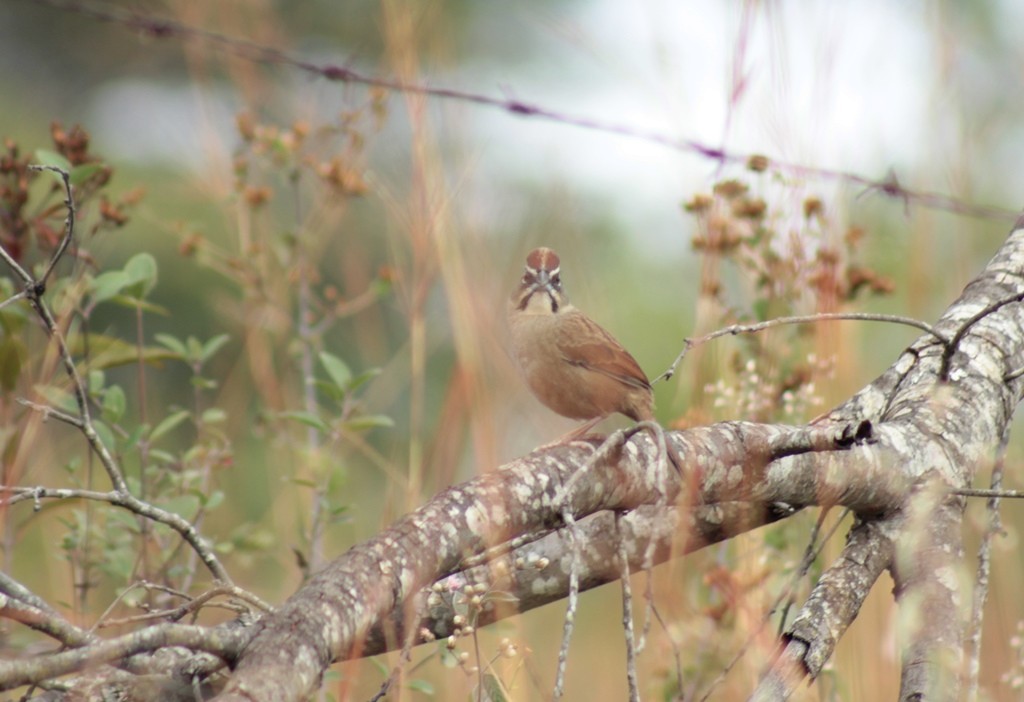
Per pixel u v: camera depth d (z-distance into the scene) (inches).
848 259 418.3
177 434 697.0
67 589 396.2
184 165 655.8
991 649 378.6
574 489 263.6
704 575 379.9
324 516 399.2
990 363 330.6
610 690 421.7
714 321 391.2
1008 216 390.6
